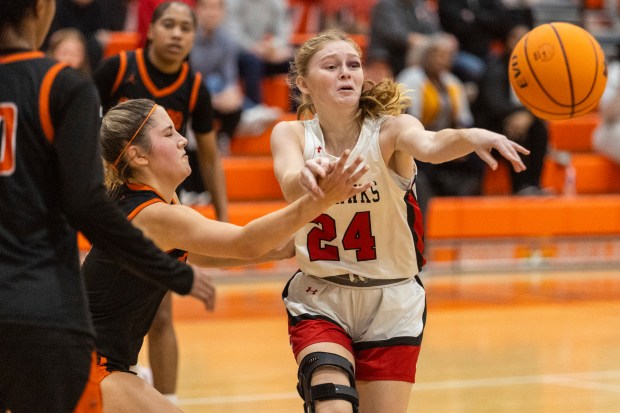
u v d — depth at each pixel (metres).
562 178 18.52
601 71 5.52
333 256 5.30
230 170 16.48
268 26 18.22
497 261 17.06
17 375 3.76
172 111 7.81
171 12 7.61
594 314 12.60
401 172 5.29
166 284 3.83
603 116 19.02
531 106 5.62
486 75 17.28
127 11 19.98
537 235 17.19
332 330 5.21
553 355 9.95
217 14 16.05
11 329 3.67
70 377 3.77
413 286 5.44
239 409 7.66
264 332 11.25
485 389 8.41
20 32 3.88
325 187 4.05
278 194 16.84
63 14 16.08
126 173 4.86
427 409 7.70
